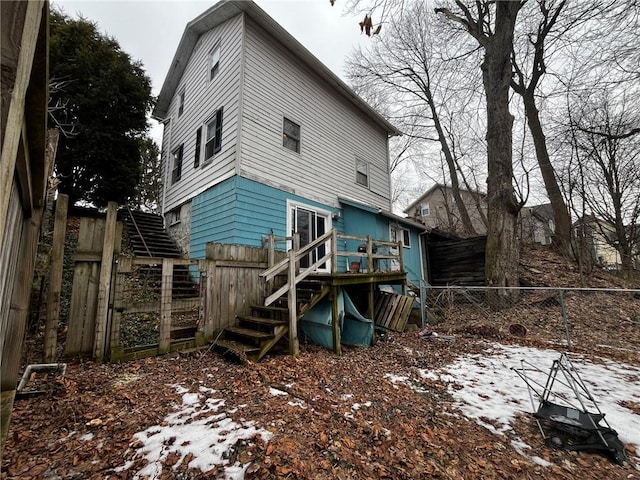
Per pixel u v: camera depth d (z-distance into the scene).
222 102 8.29
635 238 11.05
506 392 3.74
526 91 12.70
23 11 0.83
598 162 10.81
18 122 0.85
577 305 7.84
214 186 8.10
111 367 3.73
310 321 5.79
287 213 8.47
